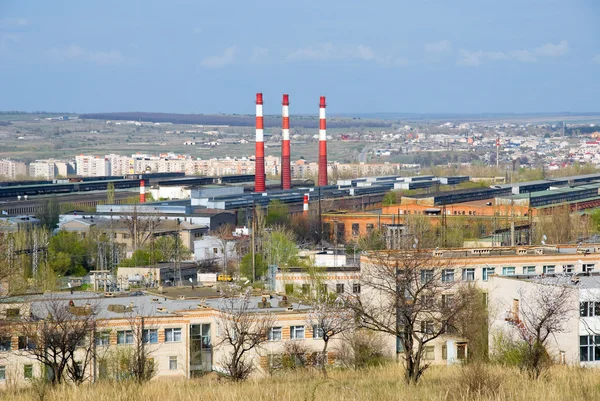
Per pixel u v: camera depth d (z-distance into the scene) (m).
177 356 151.38
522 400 81.00
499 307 150.38
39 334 138.00
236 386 97.06
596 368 119.38
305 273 185.62
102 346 145.88
